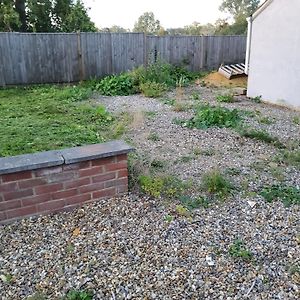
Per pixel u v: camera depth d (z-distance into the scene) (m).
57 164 2.36
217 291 1.79
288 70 6.59
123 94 8.08
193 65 11.30
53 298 1.74
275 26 6.74
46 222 2.40
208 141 4.38
